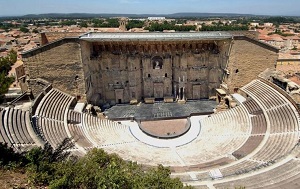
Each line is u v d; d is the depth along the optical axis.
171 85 63.41
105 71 60.56
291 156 31.41
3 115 35.53
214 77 62.62
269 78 55.00
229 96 57.00
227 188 25.56
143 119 54.47
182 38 54.53
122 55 59.56
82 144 39.72
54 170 16.55
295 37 168.00
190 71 62.41
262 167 30.02
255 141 40.16
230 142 42.22
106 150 40.19
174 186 16.81
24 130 34.31
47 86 49.94
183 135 48.16
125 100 63.03
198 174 31.38
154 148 43.69
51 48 50.12
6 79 63.16
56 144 35.72
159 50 60.41
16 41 168.62
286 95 46.12
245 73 56.56
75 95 53.69
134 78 61.09
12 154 18.62
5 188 15.27
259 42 54.47
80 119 47.91
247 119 47.38
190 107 60.19
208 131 48.56
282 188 24.19
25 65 49.84
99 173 15.79
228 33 60.44
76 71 52.34
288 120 41.31
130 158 38.50
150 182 16.80
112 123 51.94
